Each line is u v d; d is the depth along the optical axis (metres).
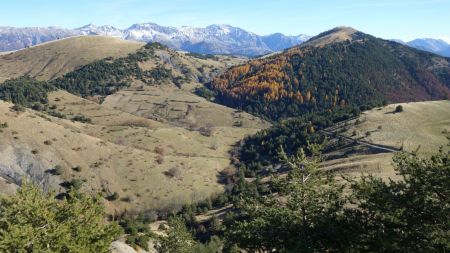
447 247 18.36
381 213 21.06
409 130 140.50
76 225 26.42
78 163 126.12
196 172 144.38
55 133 134.38
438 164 20.80
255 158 166.62
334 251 21.75
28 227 23.59
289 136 173.62
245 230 24.19
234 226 25.41
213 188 136.62
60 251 24.52
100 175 125.12
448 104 168.38
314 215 23.50
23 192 26.59
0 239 22.70
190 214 105.25
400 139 133.88
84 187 118.69
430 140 131.38
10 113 134.62
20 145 123.00
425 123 147.12
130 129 180.50
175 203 123.81
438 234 19.14
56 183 117.19
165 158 146.62
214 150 181.00
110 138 164.62
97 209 27.80
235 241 25.36
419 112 157.25
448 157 21.23
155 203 122.38
